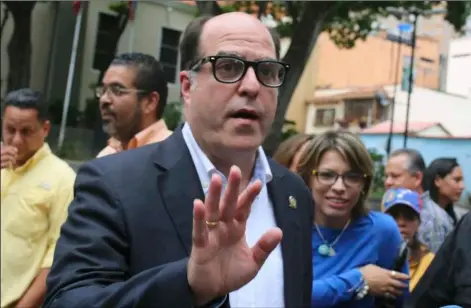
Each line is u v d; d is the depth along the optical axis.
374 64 22.56
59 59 17.98
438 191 4.13
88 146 16.39
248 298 1.76
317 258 2.54
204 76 1.65
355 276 2.40
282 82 1.69
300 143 2.81
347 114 20.56
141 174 1.65
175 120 14.51
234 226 1.23
